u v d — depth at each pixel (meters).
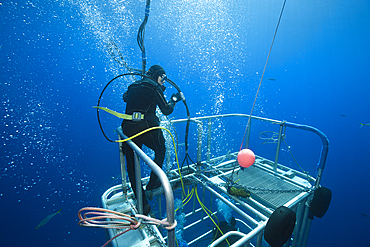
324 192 1.87
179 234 2.98
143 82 1.50
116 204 1.90
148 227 1.49
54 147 3.86
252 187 2.12
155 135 1.54
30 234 3.64
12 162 3.44
